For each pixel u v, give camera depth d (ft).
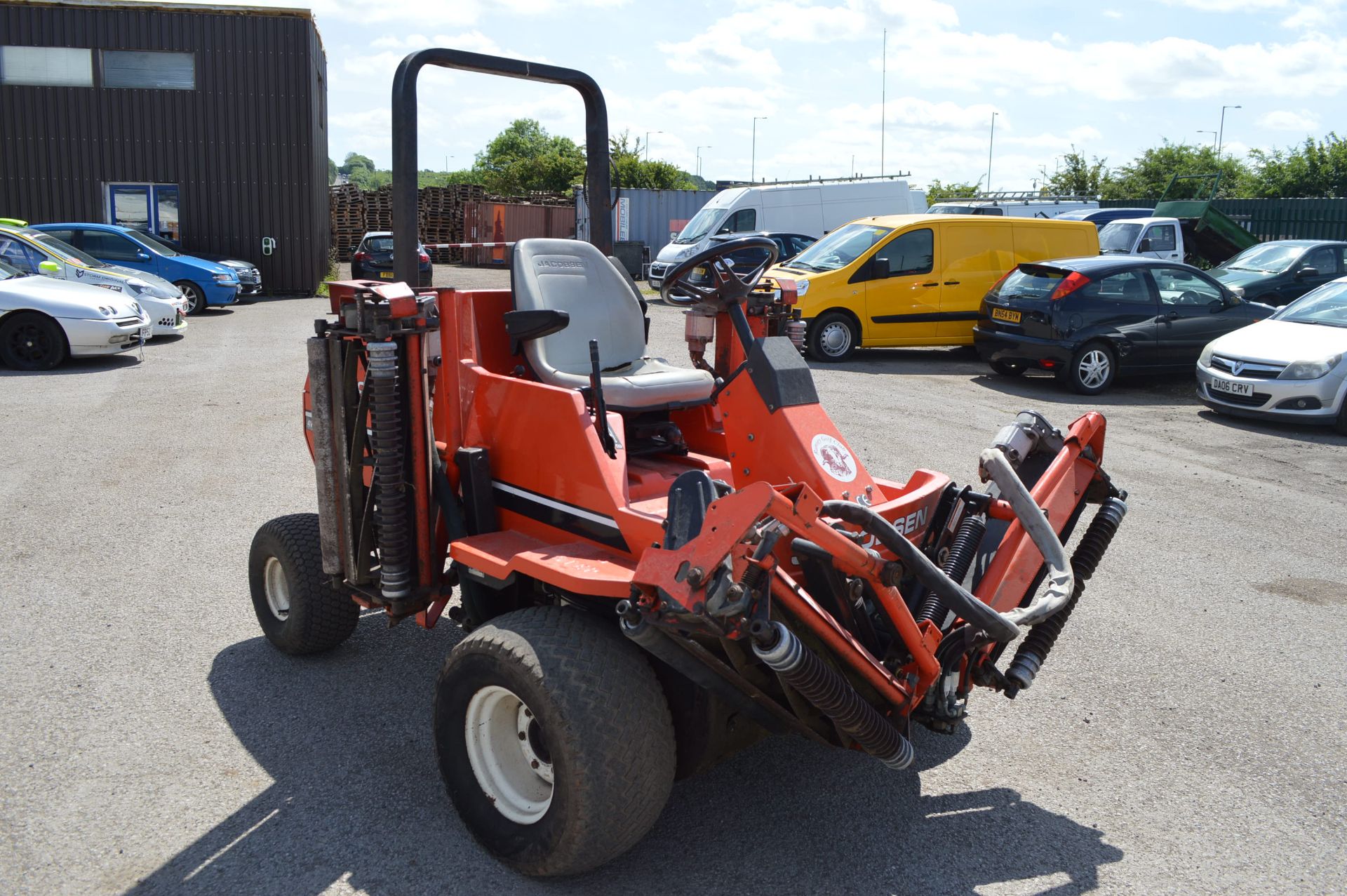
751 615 8.84
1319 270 56.13
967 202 88.84
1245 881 10.76
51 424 30.53
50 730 13.03
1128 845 11.35
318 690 14.37
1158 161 164.14
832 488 10.87
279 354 46.24
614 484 11.00
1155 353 42.14
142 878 10.22
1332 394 34.19
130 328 42.91
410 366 11.89
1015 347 43.19
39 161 75.51
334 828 11.18
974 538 11.58
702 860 10.86
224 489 23.97
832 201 75.92
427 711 13.85
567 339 13.37
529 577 12.34
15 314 40.34
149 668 14.88
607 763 9.55
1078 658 16.33
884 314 48.42
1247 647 16.85
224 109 76.38
